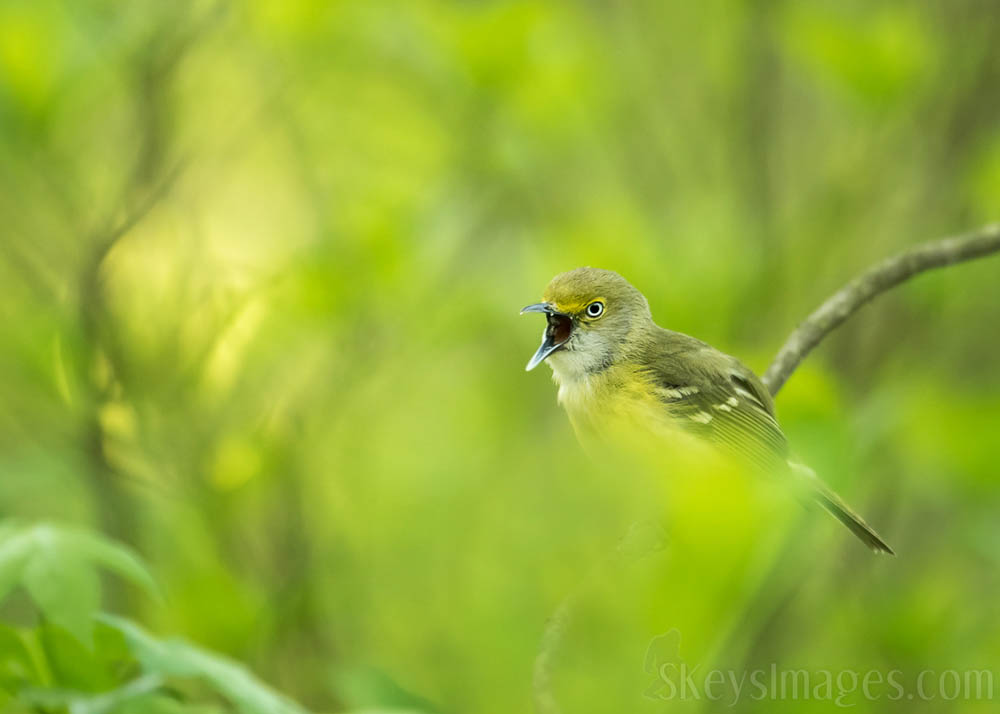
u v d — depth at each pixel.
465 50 10.77
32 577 5.01
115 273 10.93
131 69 11.00
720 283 11.31
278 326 10.80
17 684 5.35
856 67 11.23
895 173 12.78
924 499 11.57
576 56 11.66
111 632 5.38
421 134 12.20
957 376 12.30
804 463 5.25
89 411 10.52
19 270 10.87
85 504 11.03
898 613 10.29
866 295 7.94
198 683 9.05
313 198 12.15
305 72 11.90
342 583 12.14
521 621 11.92
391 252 10.79
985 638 10.49
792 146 14.77
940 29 12.81
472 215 11.42
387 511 12.91
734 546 3.82
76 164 10.98
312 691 10.73
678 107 13.65
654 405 8.55
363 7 10.99
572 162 12.78
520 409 13.33
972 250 8.08
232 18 11.61
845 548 10.98
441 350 12.66
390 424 13.40
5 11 10.23
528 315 11.47
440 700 11.55
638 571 5.55
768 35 12.81
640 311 9.18
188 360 10.52
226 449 10.53
